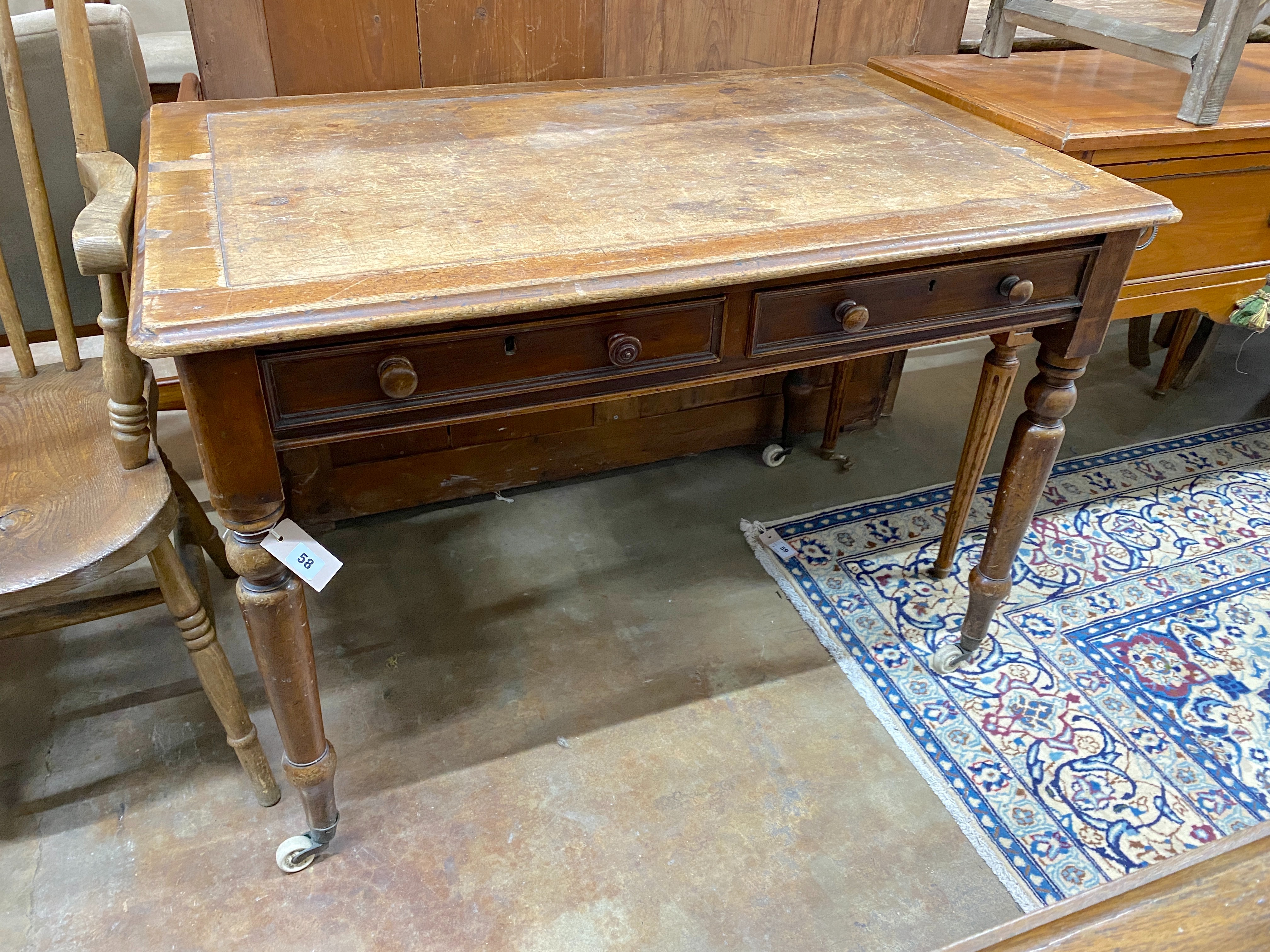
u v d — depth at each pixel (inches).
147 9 95.0
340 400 34.4
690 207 40.2
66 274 52.9
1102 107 55.0
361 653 58.2
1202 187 55.2
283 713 40.3
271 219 37.3
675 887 45.7
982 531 69.9
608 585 64.3
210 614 46.9
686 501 72.8
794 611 62.8
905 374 91.7
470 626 60.6
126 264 35.1
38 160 44.4
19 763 50.4
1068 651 59.6
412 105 51.4
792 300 39.6
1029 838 48.3
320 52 52.2
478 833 47.9
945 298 42.7
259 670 56.6
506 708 54.9
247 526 35.3
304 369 33.0
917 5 63.8
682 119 51.3
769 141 48.7
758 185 42.9
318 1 50.6
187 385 31.2
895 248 38.1
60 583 36.1
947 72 61.6
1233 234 58.3
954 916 44.9
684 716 54.7
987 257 41.8
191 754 51.4
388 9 52.0
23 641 57.6
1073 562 67.1
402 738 52.9
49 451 43.2
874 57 65.1
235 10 49.4
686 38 59.6
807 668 58.3
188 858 46.2
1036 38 68.6
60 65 46.9
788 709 55.4
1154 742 53.6
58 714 53.2
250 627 37.8
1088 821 49.2
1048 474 51.0
